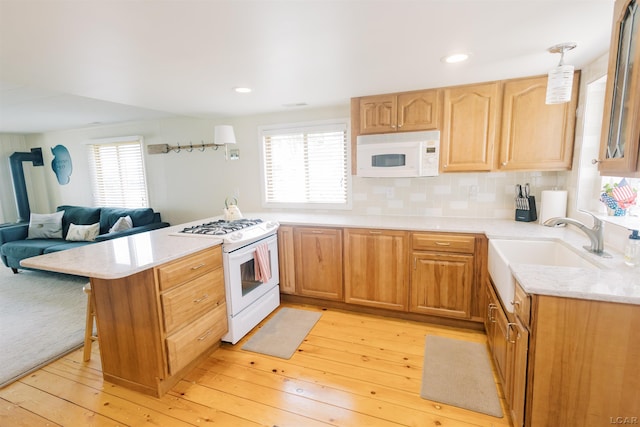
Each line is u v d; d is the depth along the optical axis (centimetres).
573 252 196
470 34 168
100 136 502
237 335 254
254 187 396
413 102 278
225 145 386
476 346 244
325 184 361
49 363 235
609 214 214
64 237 485
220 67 210
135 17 140
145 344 194
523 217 280
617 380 130
